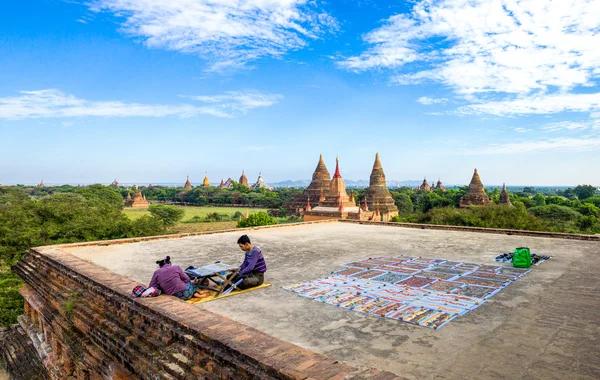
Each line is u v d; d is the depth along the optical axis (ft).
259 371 13.26
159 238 50.39
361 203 215.92
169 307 19.71
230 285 25.70
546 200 280.92
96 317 22.44
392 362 15.51
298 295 24.99
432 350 16.61
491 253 39.81
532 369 14.79
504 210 110.32
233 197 377.30
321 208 157.38
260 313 21.59
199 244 46.14
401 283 27.61
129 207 344.08
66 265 29.91
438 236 53.57
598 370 14.65
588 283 27.43
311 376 12.35
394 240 49.67
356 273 30.86
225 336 15.69
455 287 26.43
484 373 14.49
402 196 282.15
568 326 19.25
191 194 409.90
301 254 39.58
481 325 19.51
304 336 18.25
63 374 27.50
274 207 343.26
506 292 25.34
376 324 19.77
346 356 16.08
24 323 39.52
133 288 23.25
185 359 15.99
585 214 191.01
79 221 87.25
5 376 43.68
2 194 215.72
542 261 34.88
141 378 17.56
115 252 40.40
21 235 74.33
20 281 65.10
